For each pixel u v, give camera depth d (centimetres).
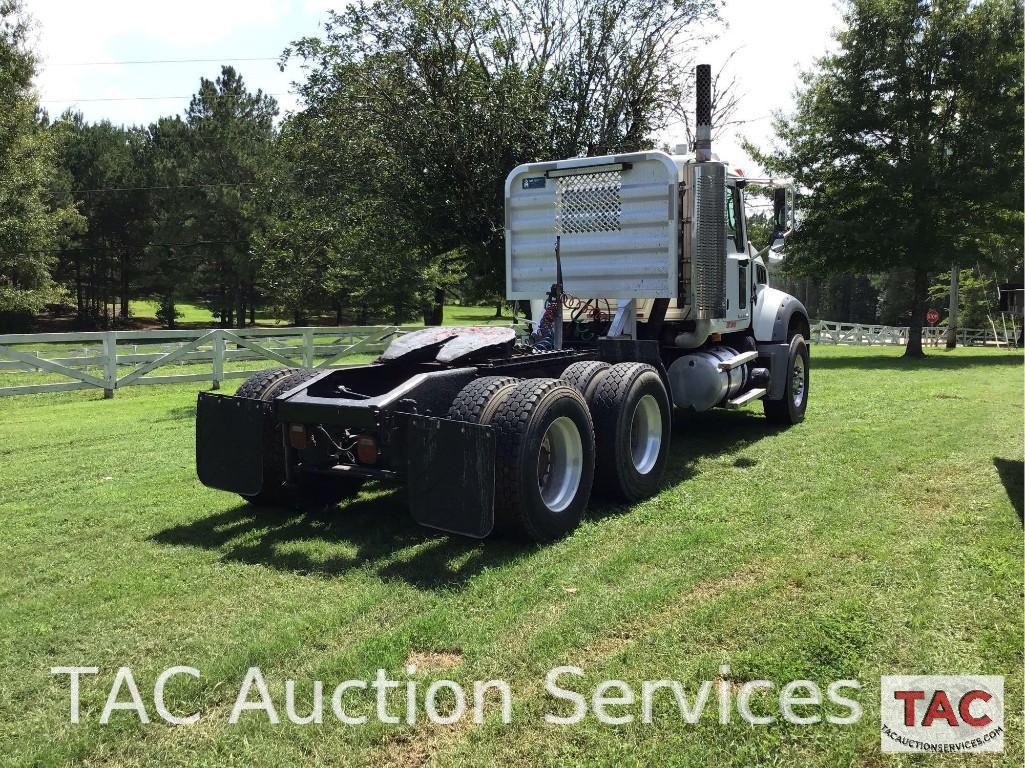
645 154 638
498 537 476
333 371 536
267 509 549
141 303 6169
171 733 275
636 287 661
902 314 6006
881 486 580
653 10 1622
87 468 691
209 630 352
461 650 330
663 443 590
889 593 377
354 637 344
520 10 1606
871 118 2241
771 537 465
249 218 3688
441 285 2942
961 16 2198
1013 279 3634
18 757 262
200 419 530
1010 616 349
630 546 455
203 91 4238
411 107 1527
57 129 2939
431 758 258
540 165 688
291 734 272
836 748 260
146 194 4278
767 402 866
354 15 1517
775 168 2430
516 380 479
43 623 362
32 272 3111
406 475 450
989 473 611
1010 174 2123
